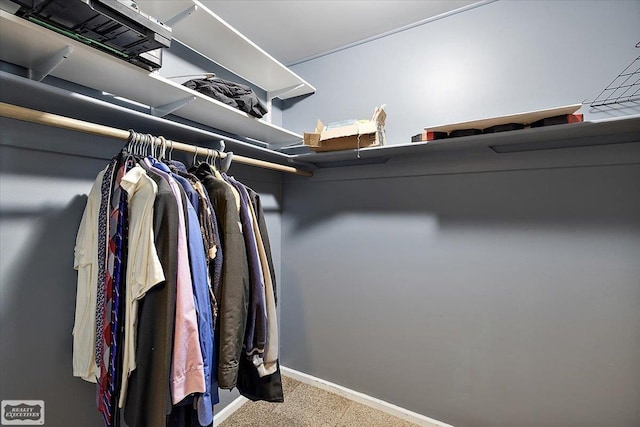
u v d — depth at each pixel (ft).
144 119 3.45
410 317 5.56
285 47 6.37
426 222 5.43
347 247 6.26
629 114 3.95
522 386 4.62
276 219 6.96
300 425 5.26
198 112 4.41
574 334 4.28
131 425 2.44
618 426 4.00
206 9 3.95
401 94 5.70
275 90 6.56
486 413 4.87
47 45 2.66
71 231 3.44
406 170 5.60
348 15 5.32
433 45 5.39
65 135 3.35
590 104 4.17
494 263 4.85
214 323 3.10
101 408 2.80
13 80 2.39
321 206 6.61
